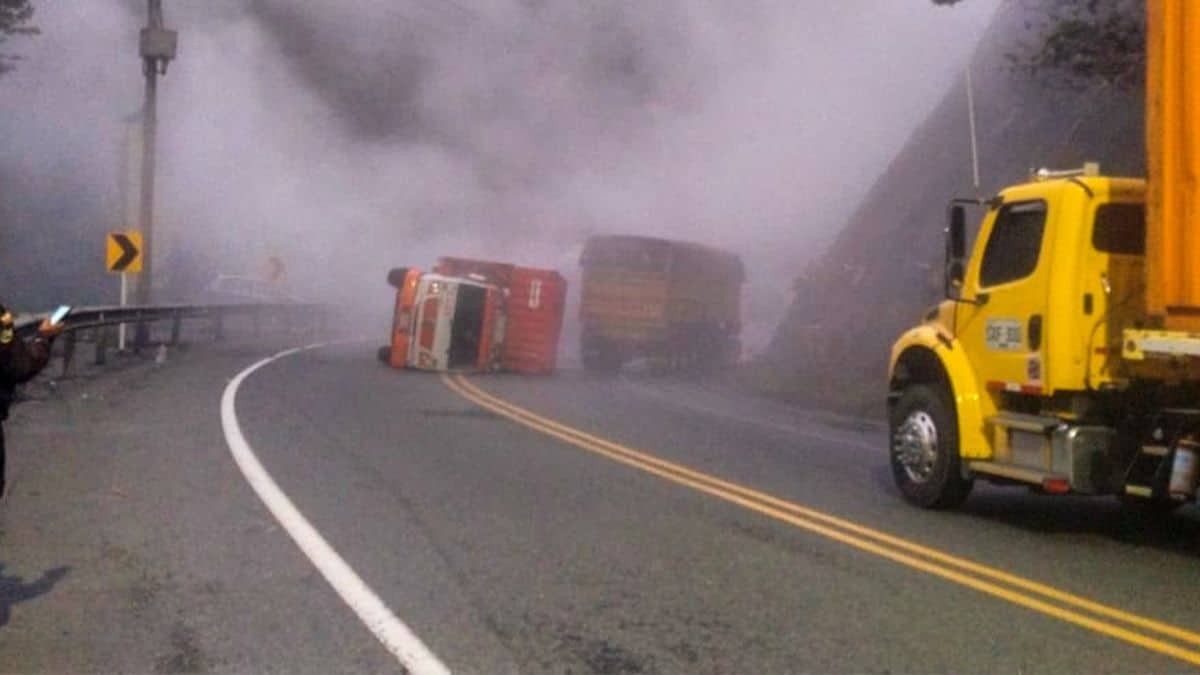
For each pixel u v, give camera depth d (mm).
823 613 8219
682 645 7516
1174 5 9281
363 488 12102
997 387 11336
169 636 7520
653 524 10852
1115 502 12922
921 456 11984
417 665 7082
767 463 14953
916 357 12367
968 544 10453
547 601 8367
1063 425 10633
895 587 8891
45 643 7371
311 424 16688
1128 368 10539
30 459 13227
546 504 11625
